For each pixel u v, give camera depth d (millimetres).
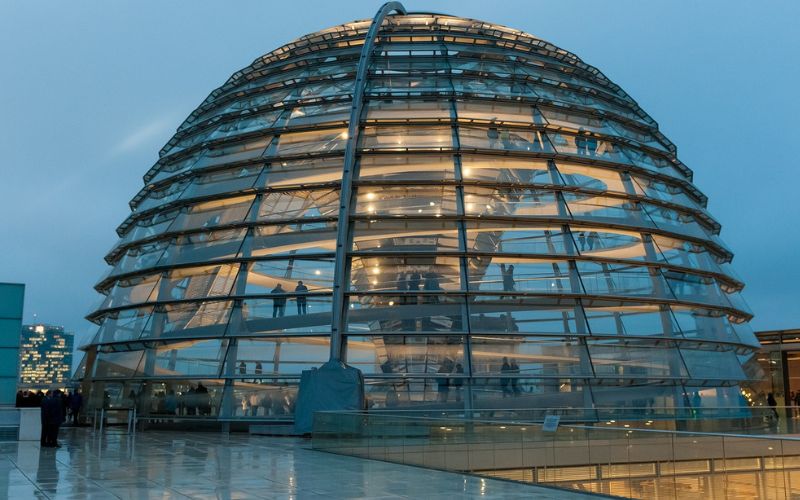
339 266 28500
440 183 30344
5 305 32000
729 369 30328
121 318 32156
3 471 17141
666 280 30438
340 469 18016
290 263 29719
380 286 28641
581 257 29297
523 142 32250
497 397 26828
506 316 28062
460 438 17812
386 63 35625
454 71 34688
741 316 33938
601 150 33406
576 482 15141
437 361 27297
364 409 26344
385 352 27578
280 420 27234
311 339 28312
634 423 25203
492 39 37969
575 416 26031
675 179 34844
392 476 16844
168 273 31656
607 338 28266
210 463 18875
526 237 29609
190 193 33344
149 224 34844
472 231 29625
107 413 30656
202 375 28531
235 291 29547
